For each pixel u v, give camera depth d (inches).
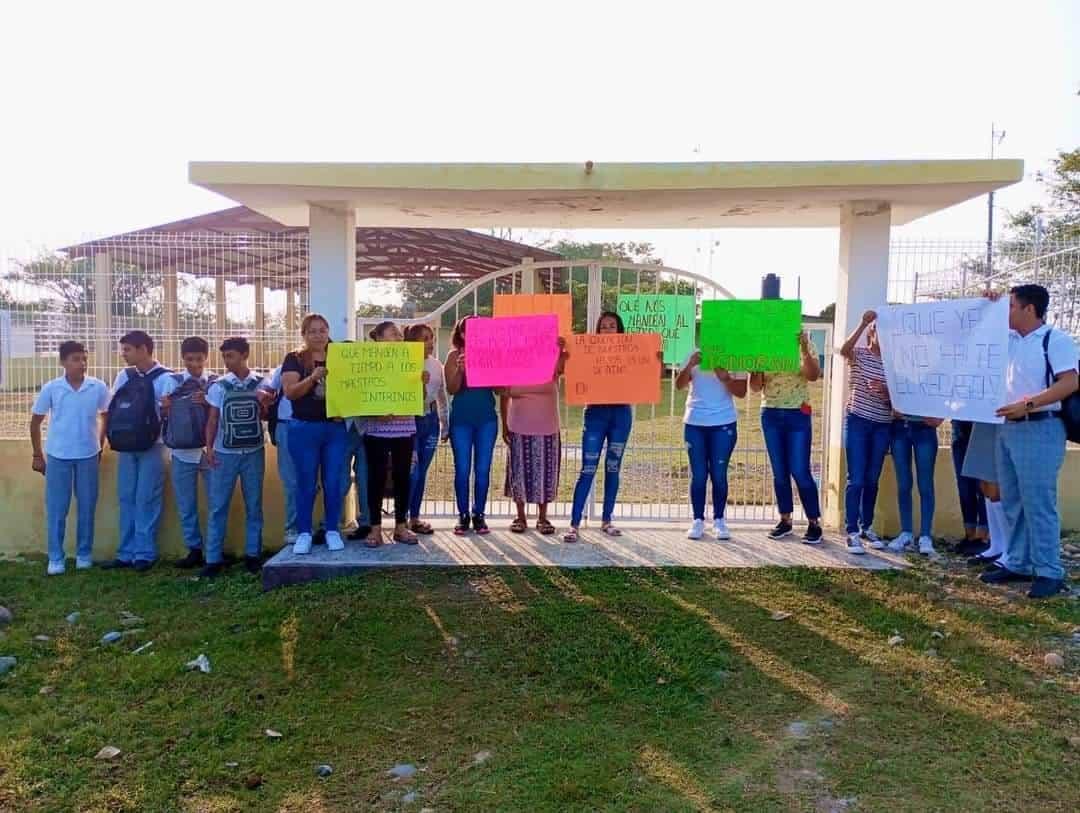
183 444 244.4
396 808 125.8
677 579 221.1
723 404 252.1
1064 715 151.6
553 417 256.5
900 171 226.4
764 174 230.1
